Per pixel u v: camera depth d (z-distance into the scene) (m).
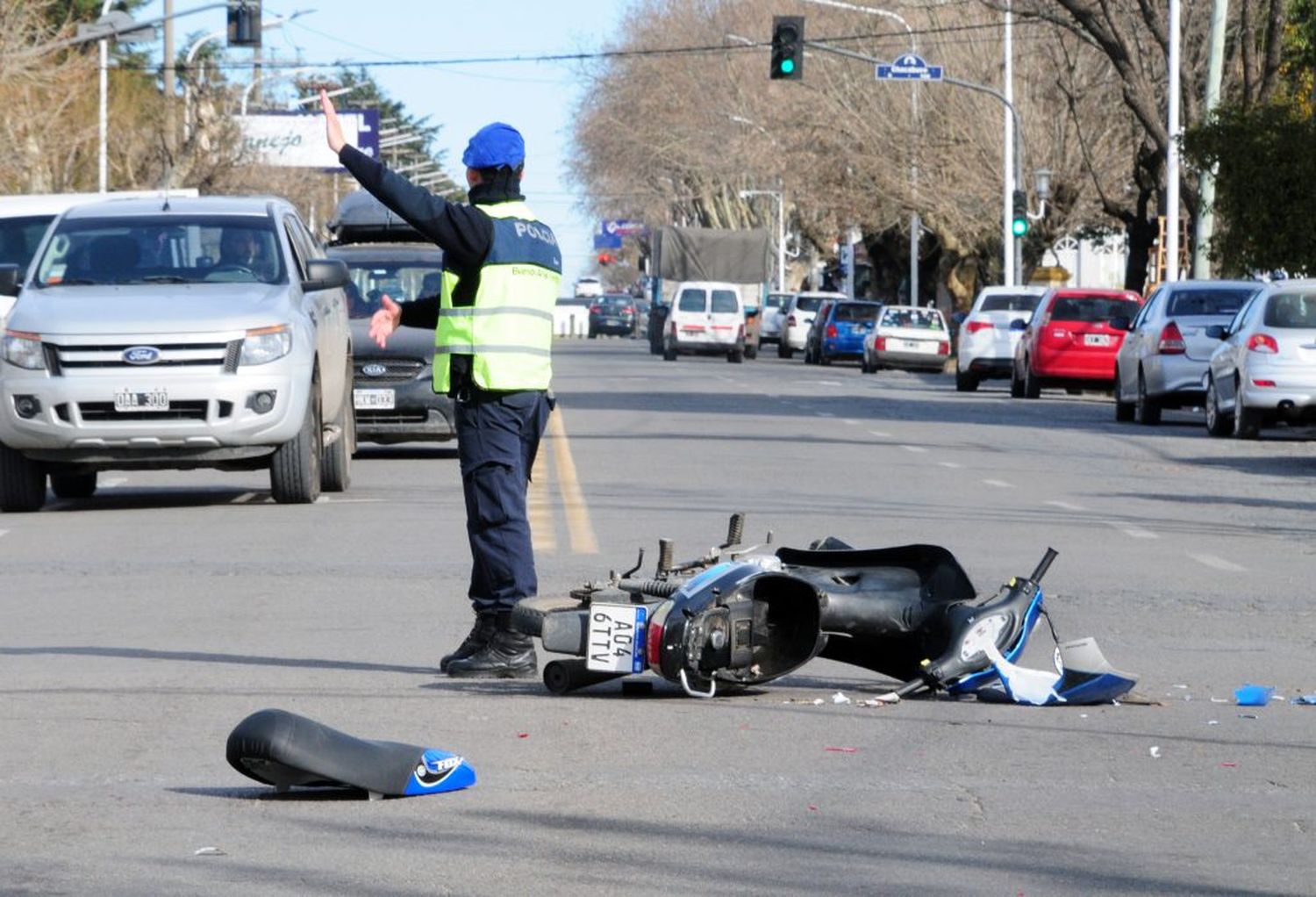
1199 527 44.19
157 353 44.91
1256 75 113.56
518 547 25.23
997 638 24.11
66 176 138.75
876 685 25.16
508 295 24.97
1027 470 58.72
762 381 126.75
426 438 60.50
